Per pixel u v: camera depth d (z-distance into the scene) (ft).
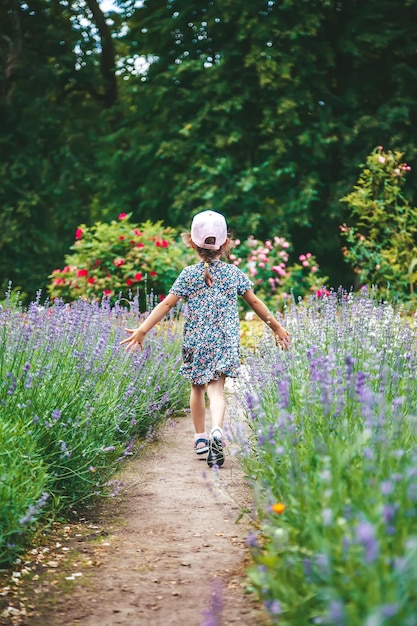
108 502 13.28
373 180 40.91
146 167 61.82
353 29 55.42
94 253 38.78
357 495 7.45
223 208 56.80
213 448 14.87
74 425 12.69
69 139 68.18
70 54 69.15
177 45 60.70
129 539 11.39
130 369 16.78
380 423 8.75
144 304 39.01
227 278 16.16
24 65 66.08
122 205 63.16
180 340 24.02
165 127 60.03
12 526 10.19
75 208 68.33
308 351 13.14
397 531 6.61
